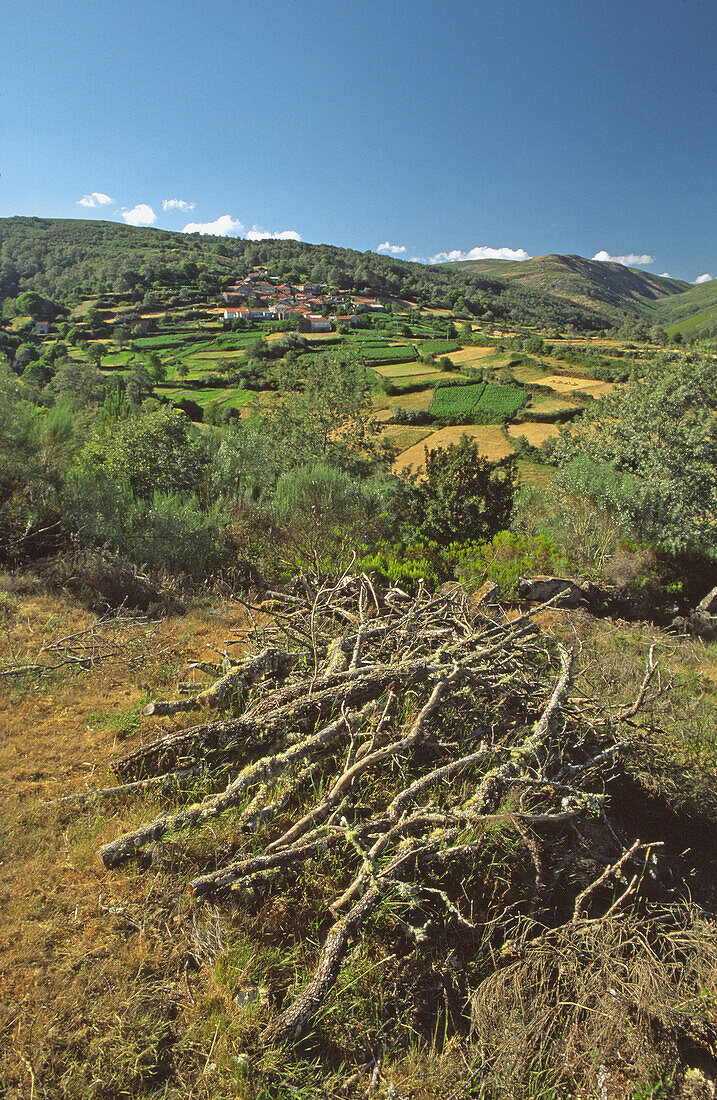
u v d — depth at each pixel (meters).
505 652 4.55
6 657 4.49
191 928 2.64
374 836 3.00
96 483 8.00
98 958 2.45
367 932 2.72
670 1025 2.52
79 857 2.86
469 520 12.14
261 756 3.61
